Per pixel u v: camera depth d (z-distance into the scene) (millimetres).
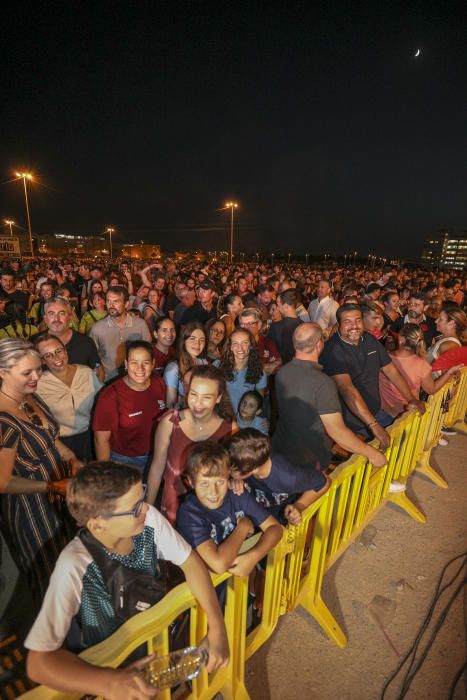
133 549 1425
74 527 2625
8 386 2131
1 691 2012
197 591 1484
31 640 1193
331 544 2617
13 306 4855
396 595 2654
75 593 1284
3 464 2066
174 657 1319
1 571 2686
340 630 2342
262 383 3502
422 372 3789
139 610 1433
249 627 2359
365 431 3516
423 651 2279
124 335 4668
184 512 1819
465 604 2594
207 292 5922
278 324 5148
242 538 1761
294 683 2090
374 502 3156
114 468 1298
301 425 2654
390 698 2027
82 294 9102
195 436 2330
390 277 12789
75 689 1124
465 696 2041
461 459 4477
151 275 8539
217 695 2035
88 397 3135
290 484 2117
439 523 3396
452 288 11914
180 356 3434
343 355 3309
